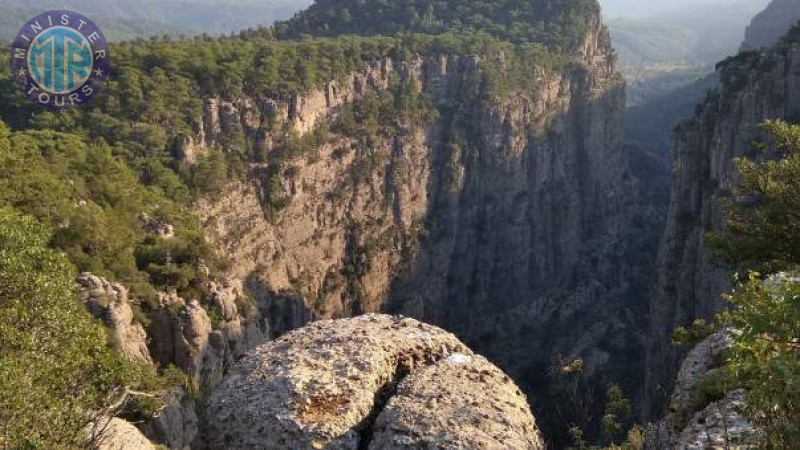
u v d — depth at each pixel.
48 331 19.05
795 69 82.19
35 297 19.53
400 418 12.98
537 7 189.62
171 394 40.03
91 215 52.09
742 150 82.88
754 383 12.92
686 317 89.44
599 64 184.25
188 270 56.62
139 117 90.44
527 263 159.50
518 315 155.38
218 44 117.00
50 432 15.39
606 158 181.50
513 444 12.54
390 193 132.75
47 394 16.14
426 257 141.50
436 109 141.75
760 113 83.56
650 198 197.62
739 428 15.12
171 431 37.75
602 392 61.25
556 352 142.62
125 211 64.19
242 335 58.62
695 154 97.31
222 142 100.25
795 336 12.67
